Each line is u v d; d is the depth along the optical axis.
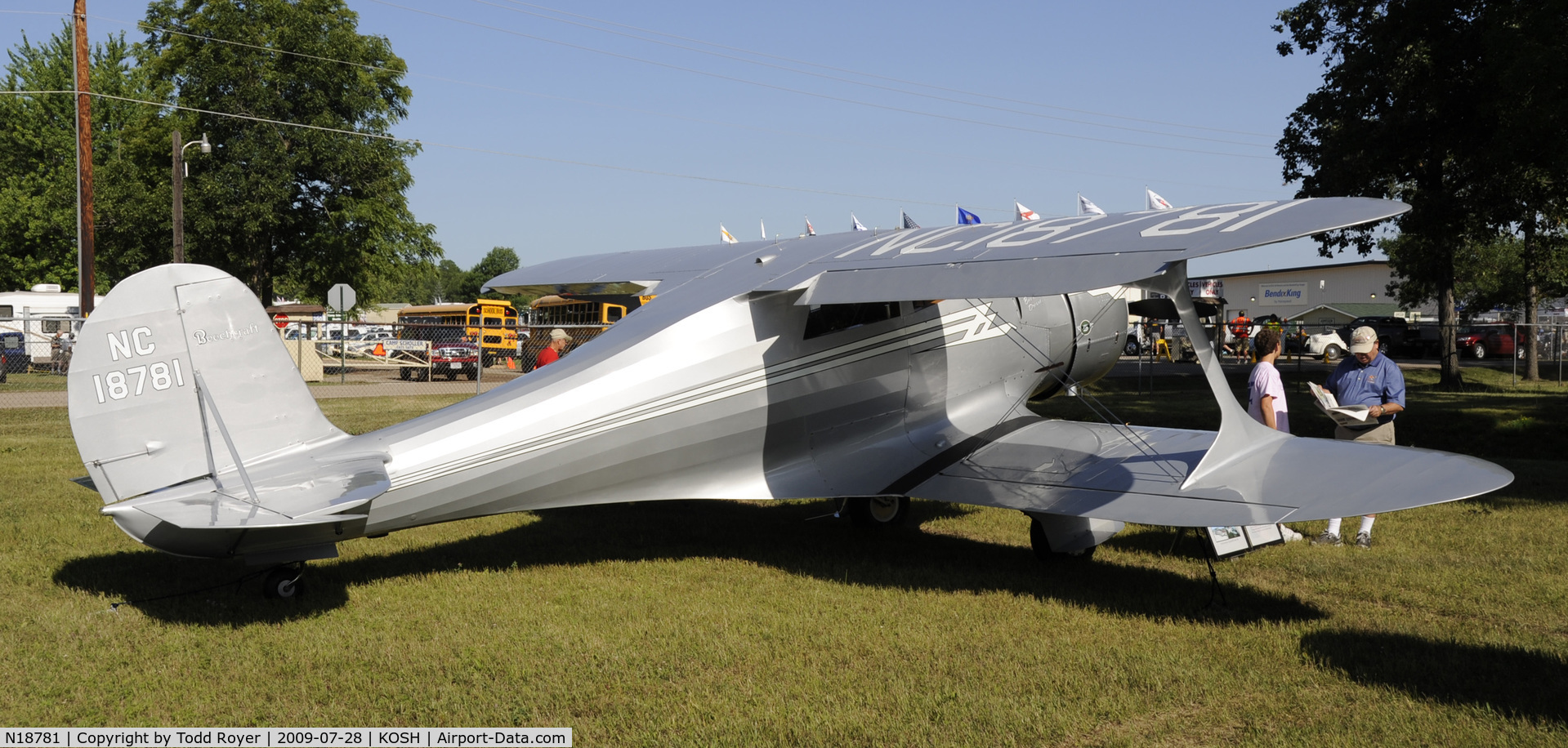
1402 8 21.30
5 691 4.20
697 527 8.16
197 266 5.42
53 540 6.97
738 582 6.21
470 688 4.29
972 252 5.82
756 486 6.79
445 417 5.95
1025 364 8.05
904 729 3.83
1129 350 41.34
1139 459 6.36
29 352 24.28
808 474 6.93
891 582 6.22
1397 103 21.31
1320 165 22.92
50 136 45.97
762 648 4.84
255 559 5.27
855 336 7.02
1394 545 7.07
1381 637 4.97
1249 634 5.06
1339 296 60.38
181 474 5.36
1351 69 22.23
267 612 5.34
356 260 35.97
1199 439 6.49
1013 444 7.06
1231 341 37.19
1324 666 4.56
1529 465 11.05
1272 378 7.18
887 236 7.03
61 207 43.16
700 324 6.50
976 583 6.20
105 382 5.18
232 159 32.47
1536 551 6.84
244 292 5.56
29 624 5.07
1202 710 4.09
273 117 32.62
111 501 5.20
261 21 32.84
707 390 6.50
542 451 6.07
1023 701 4.12
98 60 48.09
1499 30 17.19
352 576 6.25
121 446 5.22
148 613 5.27
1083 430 7.18
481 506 5.98
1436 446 13.60
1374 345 7.19
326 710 4.05
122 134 35.53
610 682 4.37
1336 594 5.93
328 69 33.25
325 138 33.03
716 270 7.43
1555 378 26.53
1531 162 18.06
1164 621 5.34
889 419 7.27
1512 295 37.88
